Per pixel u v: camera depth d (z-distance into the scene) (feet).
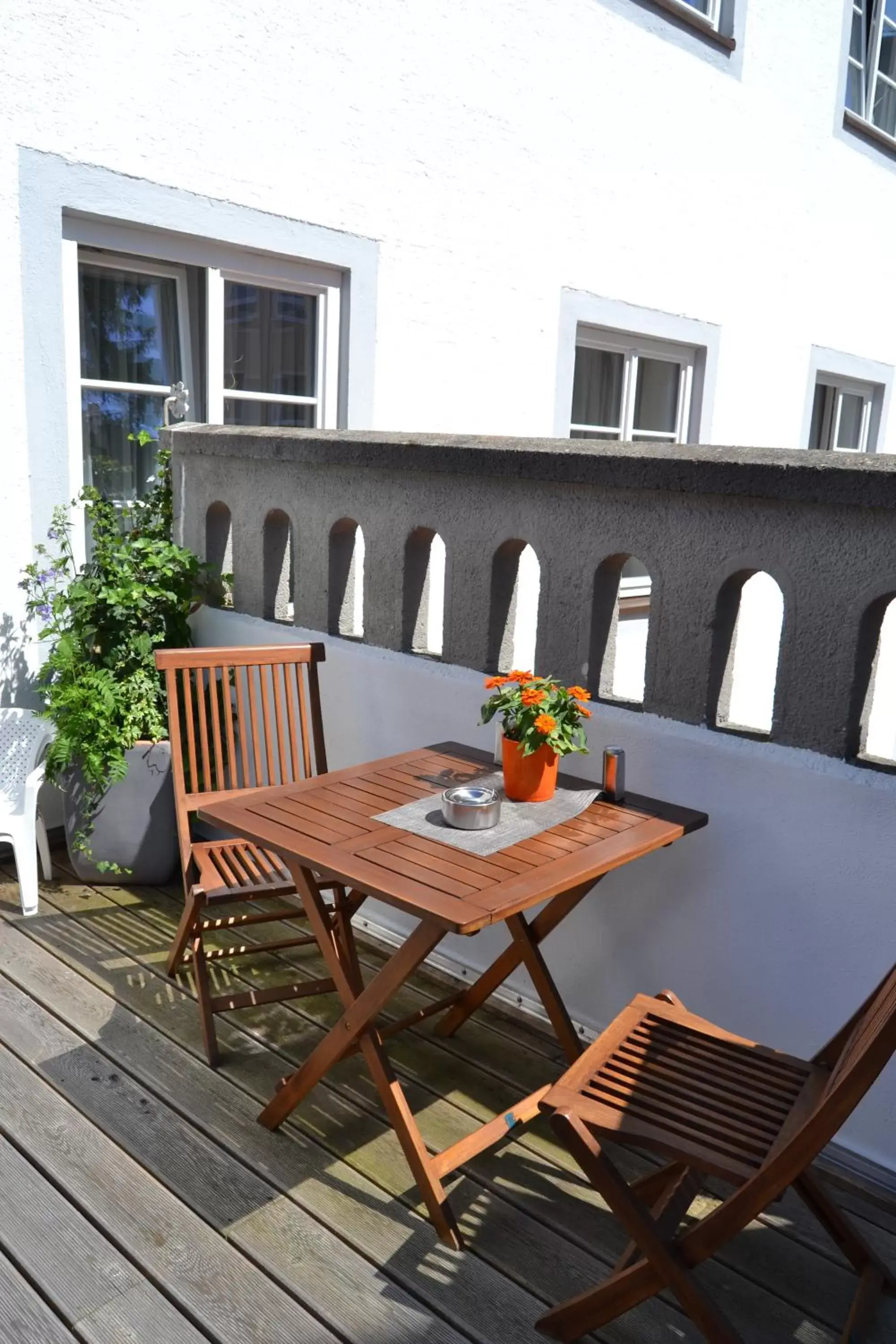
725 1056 6.95
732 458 8.05
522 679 8.71
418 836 7.82
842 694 7.80
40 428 12.62
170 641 12.85
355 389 16.14
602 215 19.45
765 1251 7.28
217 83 13.56
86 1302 6.52
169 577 12.73
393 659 11.07
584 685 9.44
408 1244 7.13
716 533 8.33
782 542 7.94
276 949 9.97
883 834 7.59
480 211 17.34
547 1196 7.70
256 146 14.14
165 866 12.53
